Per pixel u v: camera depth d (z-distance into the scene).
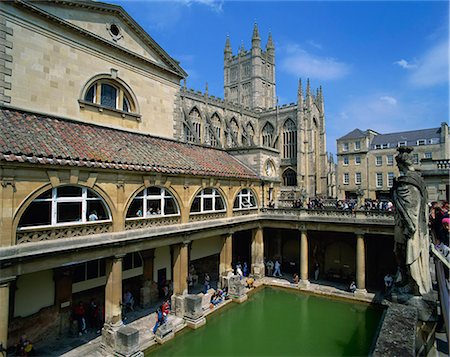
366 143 65.25
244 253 39.50
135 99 26.66
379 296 28.25
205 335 21.95
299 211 32.16
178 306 23.03
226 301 26.78
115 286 18.59
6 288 13.81
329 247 35.41
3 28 18.89
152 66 28.14
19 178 14.37
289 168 79.38
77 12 22.98
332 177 83.06
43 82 20.84
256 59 104.88
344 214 29.83
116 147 21.14
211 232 26.62
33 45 20.39
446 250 10.23
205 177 25.80
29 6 19.88
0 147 14.21
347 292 29.72
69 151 17.22
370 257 32.91
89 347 18.78
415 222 10.53
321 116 86.06
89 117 23.38
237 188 30.91
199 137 67.12
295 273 35.91
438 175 30.72
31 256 14.34
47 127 18.78
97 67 24.09
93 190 17.53
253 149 35.62
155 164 21.64
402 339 7.46
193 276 31.00
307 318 24.94
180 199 23.48
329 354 19.23
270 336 21.83
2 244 13.64
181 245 23.61
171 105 30.16
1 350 13.52
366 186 64.88
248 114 82.38
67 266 20.36
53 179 15.62
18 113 18.42
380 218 28.02
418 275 10.33
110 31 25.09
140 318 22.98
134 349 17.53
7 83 18.92
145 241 20.34
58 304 19.95
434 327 9.61
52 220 15.84
